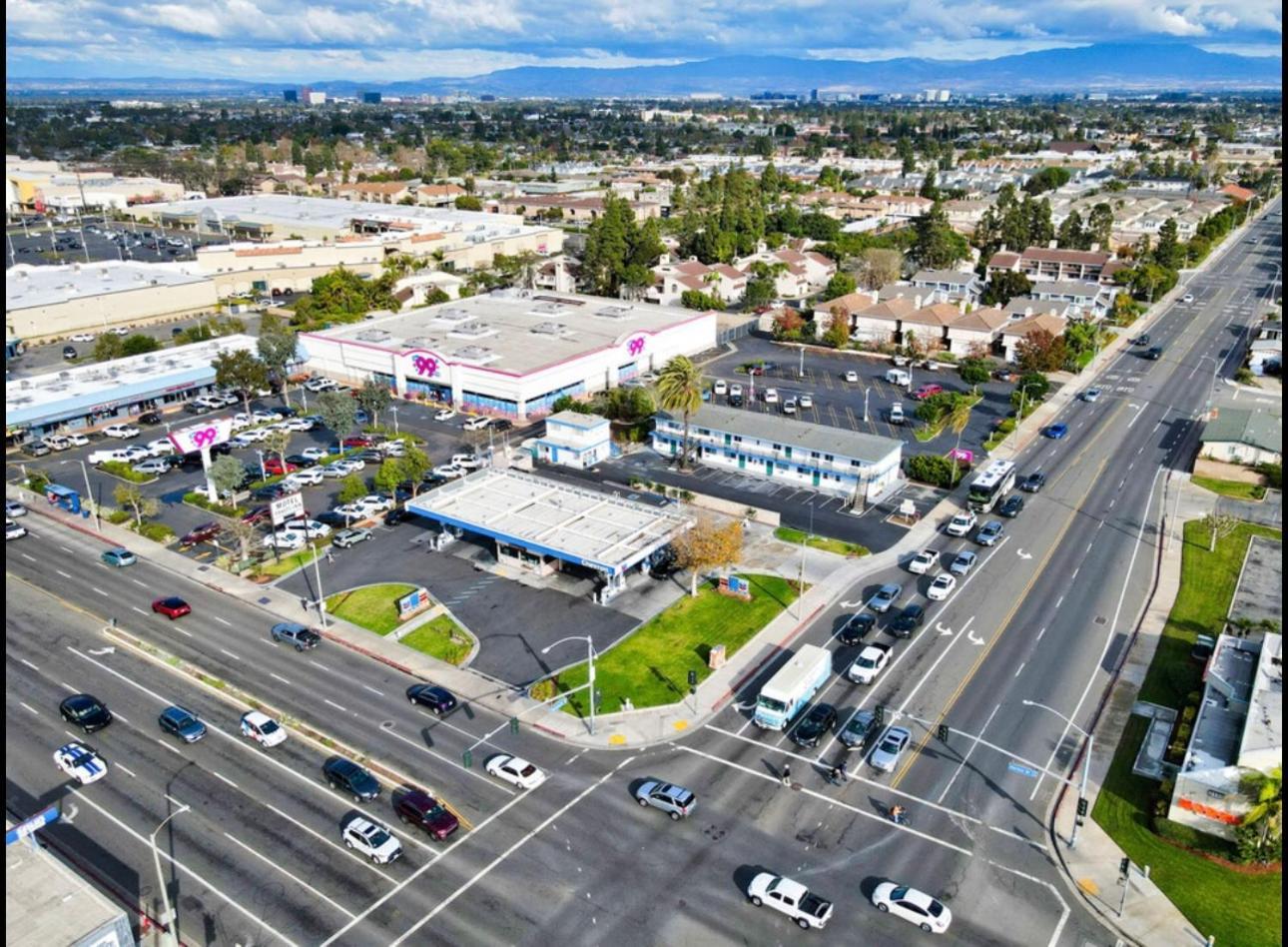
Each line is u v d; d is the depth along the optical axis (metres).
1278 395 123.06
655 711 59.34
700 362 141.38
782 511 88.62
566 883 45.81
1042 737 56.28
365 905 44.56
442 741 56.75
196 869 46.84
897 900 43.47
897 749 54.12
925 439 108.00
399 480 88.50
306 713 59.50
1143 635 66.88
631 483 95.06
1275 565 77.06
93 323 155.25
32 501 92.25
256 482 95.44
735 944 42.25
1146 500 90.81
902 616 67.88
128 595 74.88
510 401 115.06
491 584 75.56
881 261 178.25
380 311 164.88
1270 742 49.56
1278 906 44.03
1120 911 43.75
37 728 58.38
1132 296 182.00
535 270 193.75
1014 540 82.50
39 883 41.12
